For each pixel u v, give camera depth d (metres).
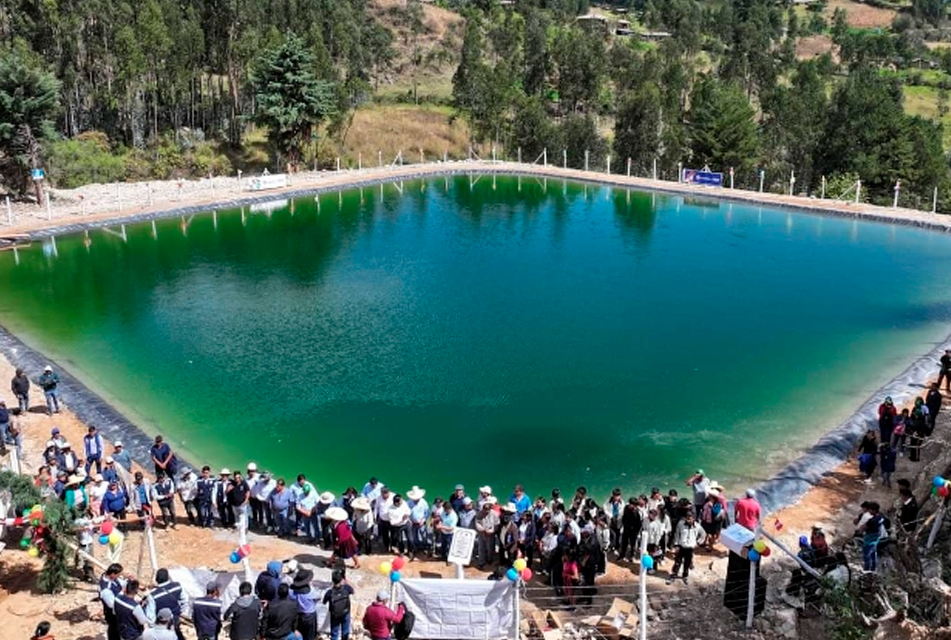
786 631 17.05
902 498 21.72
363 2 125.88
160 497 21.70
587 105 120.31
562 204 71.69
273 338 37.09
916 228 60.16
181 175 77.44
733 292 45.31
